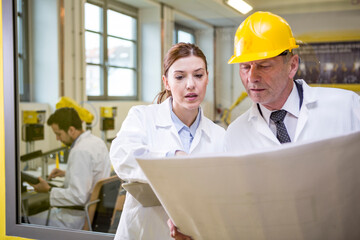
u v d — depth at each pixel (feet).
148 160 1.39
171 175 1.38
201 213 1.45
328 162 1.29
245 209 1.36
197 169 1.33
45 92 12.35
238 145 2.51
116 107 13.41
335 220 1.41
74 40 12.88
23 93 12.23
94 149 6.16
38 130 11.25
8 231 3.93
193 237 1.65
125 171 2.38
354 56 7.59
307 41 7.95
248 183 1.30
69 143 7.41
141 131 2.77
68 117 7.34
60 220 5.93
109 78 13.78
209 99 10.00
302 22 7.87
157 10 12.30
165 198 1.49
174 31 11.87
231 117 9.67
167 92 3.14
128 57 13.62
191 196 1.41
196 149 2.90
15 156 3.88
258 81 2.09
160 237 2.78
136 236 2.86
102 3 13.39
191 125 2.97
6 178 3.92
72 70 12.81
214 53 10.12
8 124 3.90
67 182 6.16
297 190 1.30
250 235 1.44
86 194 5.97
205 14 10.05
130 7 13.12
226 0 8.97
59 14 12.30
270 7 8.08
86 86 13.17
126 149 2.47
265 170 1.27
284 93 2.33
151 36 12.82
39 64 12.43
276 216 1.36
